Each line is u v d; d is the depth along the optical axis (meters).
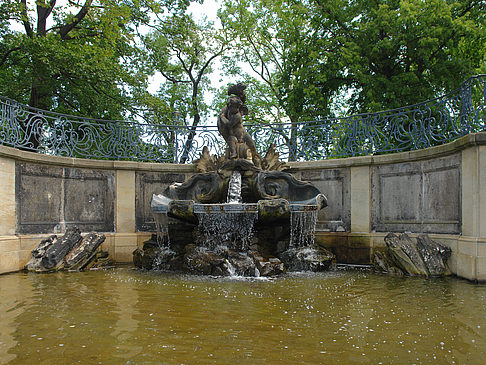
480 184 6.17
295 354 2.99
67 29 14.78
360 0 16.69
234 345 3.19
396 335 3.45
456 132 7.05
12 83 13.31
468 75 15.16
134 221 9.48
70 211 8.67
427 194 7.64
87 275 6.86
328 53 16.56
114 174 9.42
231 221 7.25
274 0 20.64
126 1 15.78
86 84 14.79
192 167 9.95
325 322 3.85
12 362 2.82
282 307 4.45
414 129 8.19
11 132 7.68
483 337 3.39
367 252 8.51
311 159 9.94
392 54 16.12
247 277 6.55
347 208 9.02
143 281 6.18
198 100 23.00
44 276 6.74
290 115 17.75
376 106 14.73
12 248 7.25
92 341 3.28
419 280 6.30
